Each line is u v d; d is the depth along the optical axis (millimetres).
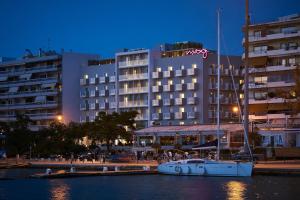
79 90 167750
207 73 143125
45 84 172625
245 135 94062
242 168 80500
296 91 103562
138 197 63656
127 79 154375
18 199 63250
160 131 119312
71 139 126250
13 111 182625
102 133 124438
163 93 148625
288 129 112938
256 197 61750
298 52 125688
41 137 130625
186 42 153250
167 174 86312
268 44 130125
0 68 188375
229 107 143750
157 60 150875
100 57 172750
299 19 126375
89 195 65625
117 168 91812
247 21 98438
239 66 147250
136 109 152625
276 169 79875
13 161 115812
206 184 73625
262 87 128875
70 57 168000
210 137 119188
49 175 83562
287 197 61438
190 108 143750
